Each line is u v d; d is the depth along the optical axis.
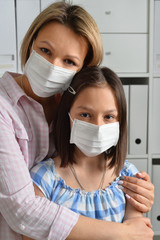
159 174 1.81
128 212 0.90
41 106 0.93
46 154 0.95
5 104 0.84
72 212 0.76
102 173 0.93
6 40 1.65
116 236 0.77
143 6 1.71
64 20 0.84
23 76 0.97
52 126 1.00
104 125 0.83
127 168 0.99
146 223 0.85
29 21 1.66
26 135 0.86
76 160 0.92
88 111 0.83
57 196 0.86
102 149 0.85
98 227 0.76
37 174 0.87
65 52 0.85
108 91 0.83
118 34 1.71
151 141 1.79
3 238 0.87
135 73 1.74
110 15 1.69
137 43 1.73
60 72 0.87
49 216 0.74
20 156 0.78
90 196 0.87
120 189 0.92
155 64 1.75
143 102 1.76
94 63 0.95
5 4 1.63
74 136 0.85
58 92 0.95
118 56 1.72
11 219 0.76
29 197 0.75
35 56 0.88
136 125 1.77
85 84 0.83
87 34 0.85
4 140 0.77
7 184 0.75
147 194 0.91
